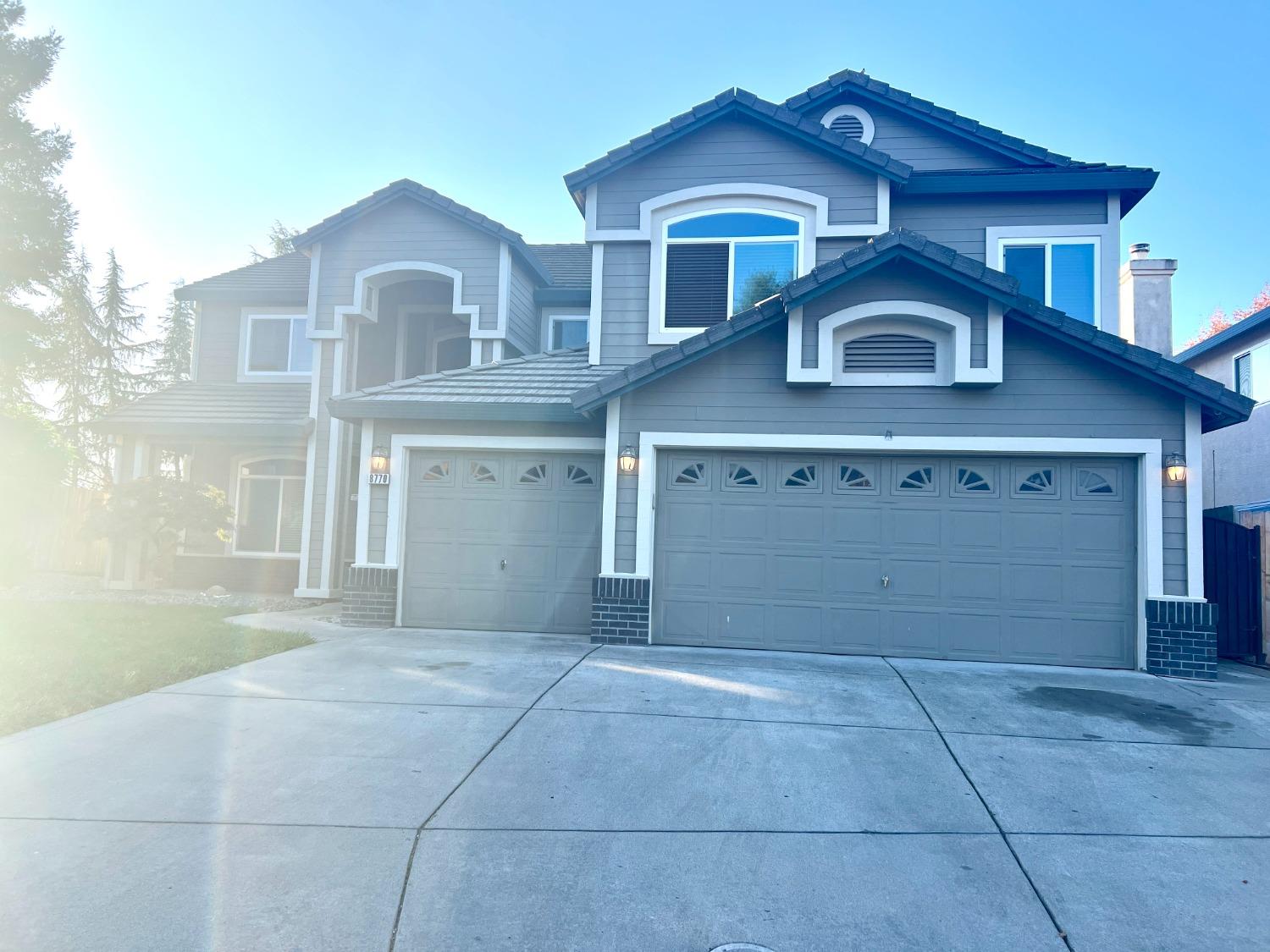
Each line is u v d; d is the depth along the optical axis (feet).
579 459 36.17
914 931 12.28
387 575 36.09
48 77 72.79
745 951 11.64
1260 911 13.00
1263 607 35.40
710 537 32.96
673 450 33.37
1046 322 30.22
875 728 21.38
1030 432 30.91
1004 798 17.04
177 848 14.10
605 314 40.09
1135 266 44.21
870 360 31.99
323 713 21.62
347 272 49.73
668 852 14.42
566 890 13.10
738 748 19.51
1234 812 16.65
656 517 33.22
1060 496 31.22
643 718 21.59
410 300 55.52
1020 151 41.96
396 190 48.62
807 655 31.35
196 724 20.49
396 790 16.70
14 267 71.51
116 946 11.37
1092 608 30.76
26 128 71.72
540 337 54.65
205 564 55.31
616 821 15.56
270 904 12.46
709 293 39.24
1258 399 51.08
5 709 20.79
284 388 56.39
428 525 36.65
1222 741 21.15
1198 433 30.12
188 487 49.49
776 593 32.45
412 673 26.25
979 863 14.29
